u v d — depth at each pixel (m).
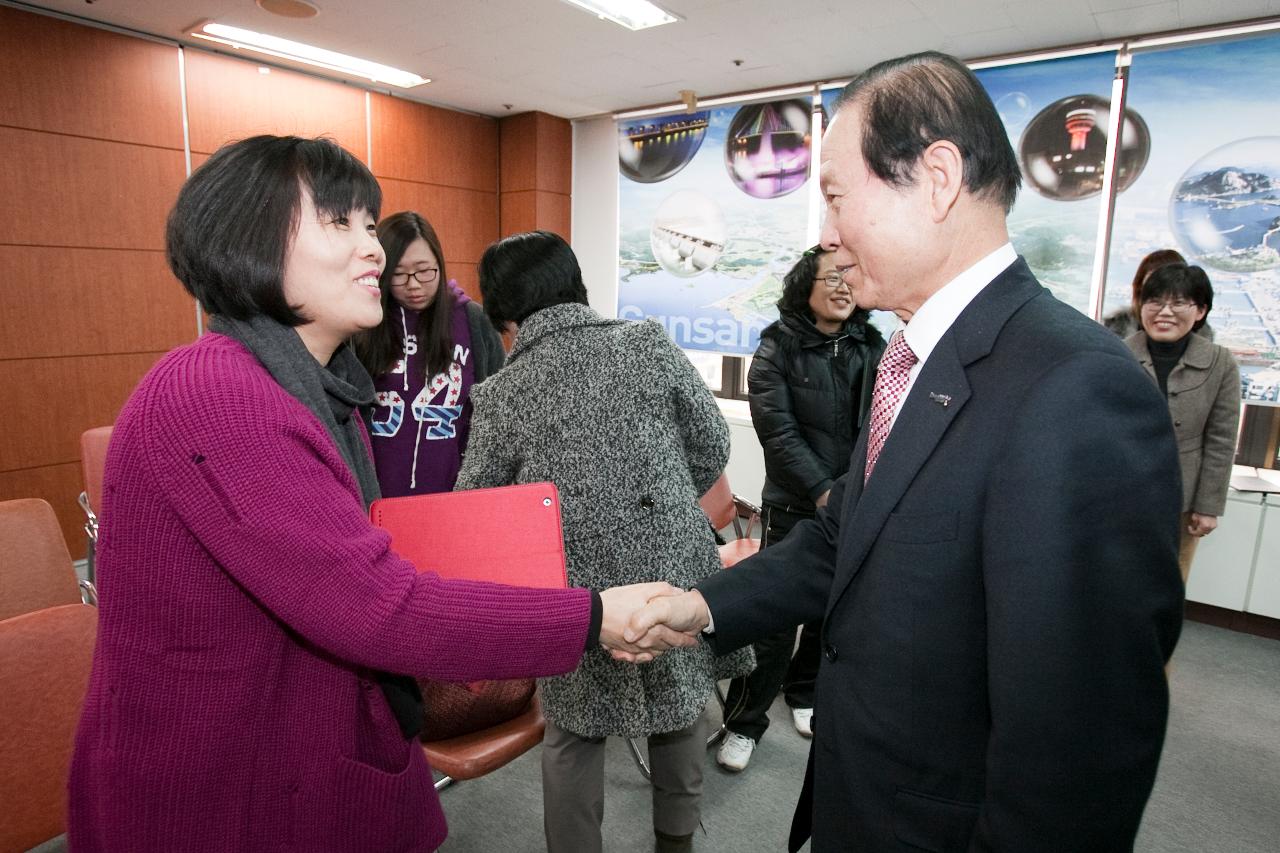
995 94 3.79
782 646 2.10
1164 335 2.58
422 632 0.68
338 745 0.73
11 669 1.10
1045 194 3.72
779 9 3.25
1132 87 3.44
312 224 0.73
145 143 3.75
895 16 3.29
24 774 1.11
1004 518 0.60
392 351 1.97
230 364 0.67
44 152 3.44
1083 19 3.23
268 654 0.69
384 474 2.02
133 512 0.63
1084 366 0.59
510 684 1.50
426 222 1.97
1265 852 1.87
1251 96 3.19
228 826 0.68
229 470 0.61
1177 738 2.39
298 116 4.35
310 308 0.75
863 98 0.71
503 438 1.34
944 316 0.72
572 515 1.30
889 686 0.72
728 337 4.99
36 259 3.48
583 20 3.44
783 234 4.66
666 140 5.08
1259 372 3.26
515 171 5.46
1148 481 0.57
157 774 0.65
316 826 0.73
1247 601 3.12
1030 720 0.57
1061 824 0.58
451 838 1.87
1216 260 3.31
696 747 1.51
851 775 0.76
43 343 3.54
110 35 3.58
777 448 2.14
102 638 0.66
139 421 0.63
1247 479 3.18
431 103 5.04
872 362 2.14
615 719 1.32
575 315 1.33
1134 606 0.56
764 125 4.64
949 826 0.69
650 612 0.91
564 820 1.42
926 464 0.69
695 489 1.49
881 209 0.70
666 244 5.19
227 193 0.70
